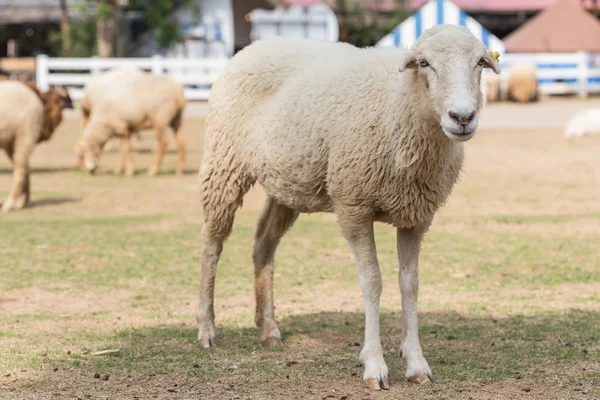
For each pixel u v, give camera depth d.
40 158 22.03
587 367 6.41
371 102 6.00
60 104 17.92
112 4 38.34
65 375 6.30
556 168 19.53
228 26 40.78
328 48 6.76
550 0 45.91
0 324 7.78
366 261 6.18
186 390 5.95
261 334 7.21
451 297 8.79
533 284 9.33
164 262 10.56
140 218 13.70
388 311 8.25
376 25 43.91
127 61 33.56
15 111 14.40
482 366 6.45
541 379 6.13
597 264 10.21
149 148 24.56
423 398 5.77
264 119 6.67
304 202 6.55
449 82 5.44
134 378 6.23
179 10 41.28
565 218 13.40
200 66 33.91
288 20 37.06
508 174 18.72
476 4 45.50
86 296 8.93
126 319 8.02
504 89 37.84
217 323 7.87
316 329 7.62
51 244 11.57
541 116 31.12
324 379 6.19
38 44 45.78
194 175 19.23
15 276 9.78
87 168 19.06
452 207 14.75
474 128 5.37
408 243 6.29
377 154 5.93
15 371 6.39
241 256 10.88
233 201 7.10
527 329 7.52
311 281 9.55
